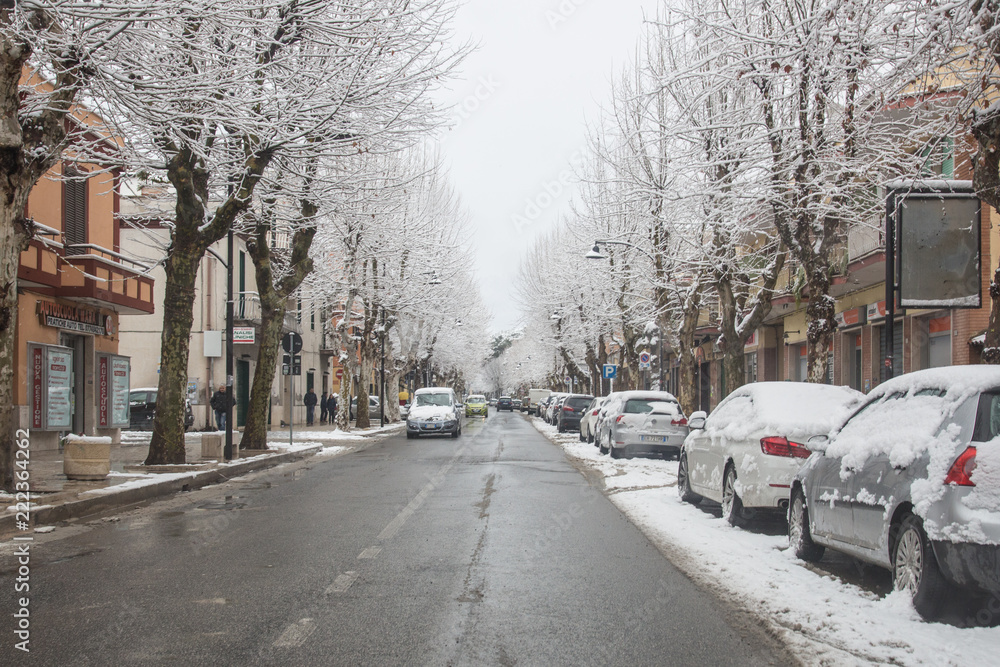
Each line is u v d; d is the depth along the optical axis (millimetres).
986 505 5441
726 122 16203
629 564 7859
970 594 5656
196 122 14969
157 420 16469
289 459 21641
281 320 22562
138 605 6234
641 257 29641
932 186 11172
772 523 10414
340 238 31875
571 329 49031
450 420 32031
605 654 5180
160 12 11906
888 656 5109
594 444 26234
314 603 6289
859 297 24281
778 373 34594
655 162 21641
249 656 5051
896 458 6273
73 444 13898
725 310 20484
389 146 18453
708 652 5238
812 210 14266
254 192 19422
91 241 23391
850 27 10977
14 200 11312
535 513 11148
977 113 9266
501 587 6863
